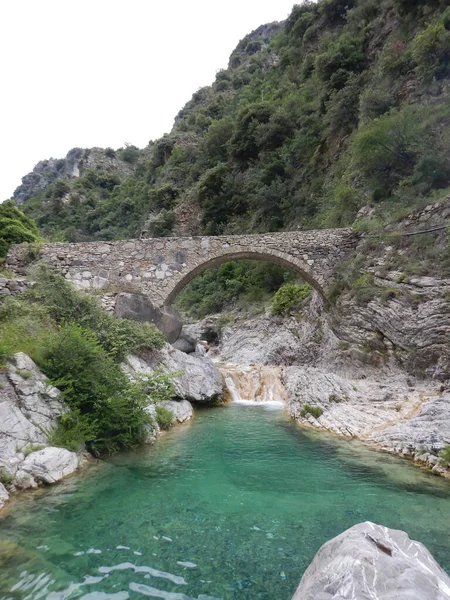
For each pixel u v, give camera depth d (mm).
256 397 15391
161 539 4777
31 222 22734
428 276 11711
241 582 3924
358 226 16047
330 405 11312
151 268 15523
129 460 7730
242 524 5180
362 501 5914
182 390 12781
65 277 15078
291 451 8406
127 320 12867
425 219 12898
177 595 3717
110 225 54844
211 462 7676
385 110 20031
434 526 5090
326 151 28031
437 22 18594
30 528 4977
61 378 7609
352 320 14477
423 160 14141
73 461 6820
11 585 3828
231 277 34625
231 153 39344
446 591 2734
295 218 28453
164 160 57219
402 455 8000
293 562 4281
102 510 5520
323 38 34688
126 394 8406
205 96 70875
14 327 8766
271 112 35844
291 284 25047
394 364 12461
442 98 16703
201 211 39750
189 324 33000
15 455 6109
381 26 26484
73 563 4234
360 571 2742
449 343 10359
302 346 18609
